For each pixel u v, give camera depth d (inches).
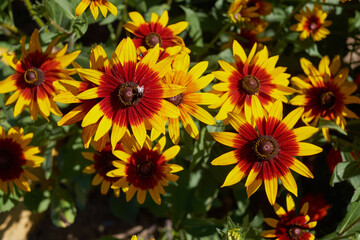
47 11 24.8
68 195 31.3
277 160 22.9
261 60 23.8
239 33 29.3
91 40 41.1
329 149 31.4
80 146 29.0
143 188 24.7
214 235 29.6
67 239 37.5
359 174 25.5
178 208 29.9
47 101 23.4
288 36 29.6
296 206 30.1
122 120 21.5
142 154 24.3
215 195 31.7
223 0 29.6
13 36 31.4
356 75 30.7
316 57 30.4
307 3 30.3
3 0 28.0
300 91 25.4
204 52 29.0
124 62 21.6
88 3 23.6
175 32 25.5
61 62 23.2
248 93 23.5
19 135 24.5
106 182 26.4
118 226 38.6
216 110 24.5
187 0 31.5
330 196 32.4
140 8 29.6
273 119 22.9
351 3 29.1
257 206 31.4
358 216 25.6
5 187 25.0
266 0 31.1
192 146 25.5
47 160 27.9
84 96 21.0
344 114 25.8
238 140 22.7
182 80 22.8
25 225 32.6
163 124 21.6
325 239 25.8
